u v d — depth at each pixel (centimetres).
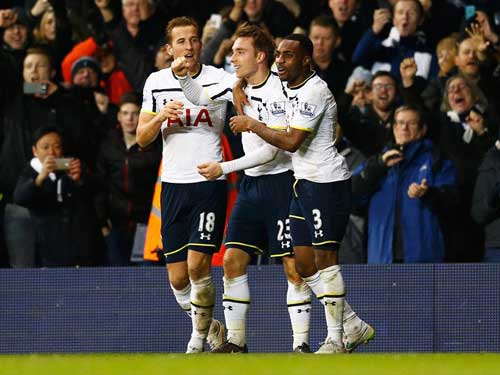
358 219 2947
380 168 2877
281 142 2186
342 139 3042
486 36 3153
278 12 3228
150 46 3281
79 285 2897
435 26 3209
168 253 2412
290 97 2227
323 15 3147
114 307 2884
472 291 2789
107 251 3059
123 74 3266
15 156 3095
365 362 1719
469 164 2978
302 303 2380
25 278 2908
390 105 3011
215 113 2348
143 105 2370
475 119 3005
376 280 2798
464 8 3238
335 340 2256
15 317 2912
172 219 2380
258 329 2828
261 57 2308
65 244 2995
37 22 3288
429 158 2891
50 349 2902
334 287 2241
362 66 3173
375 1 3269
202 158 2345
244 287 2358
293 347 2552
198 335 2381
